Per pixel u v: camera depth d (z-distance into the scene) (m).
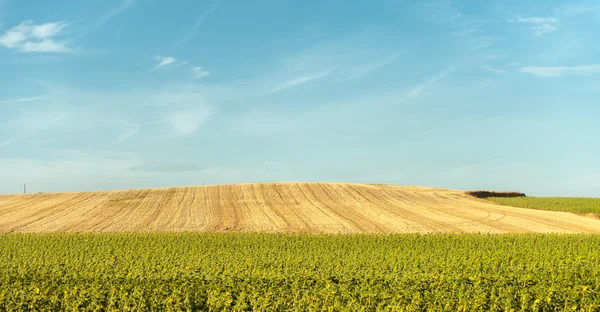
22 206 72.81
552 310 21.47
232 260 32.47
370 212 68.00
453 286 23.00
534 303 20.92
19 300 21.47
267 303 20.45
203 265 29.22
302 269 28.30
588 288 22.41
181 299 21.39
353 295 21.73
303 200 76.06
